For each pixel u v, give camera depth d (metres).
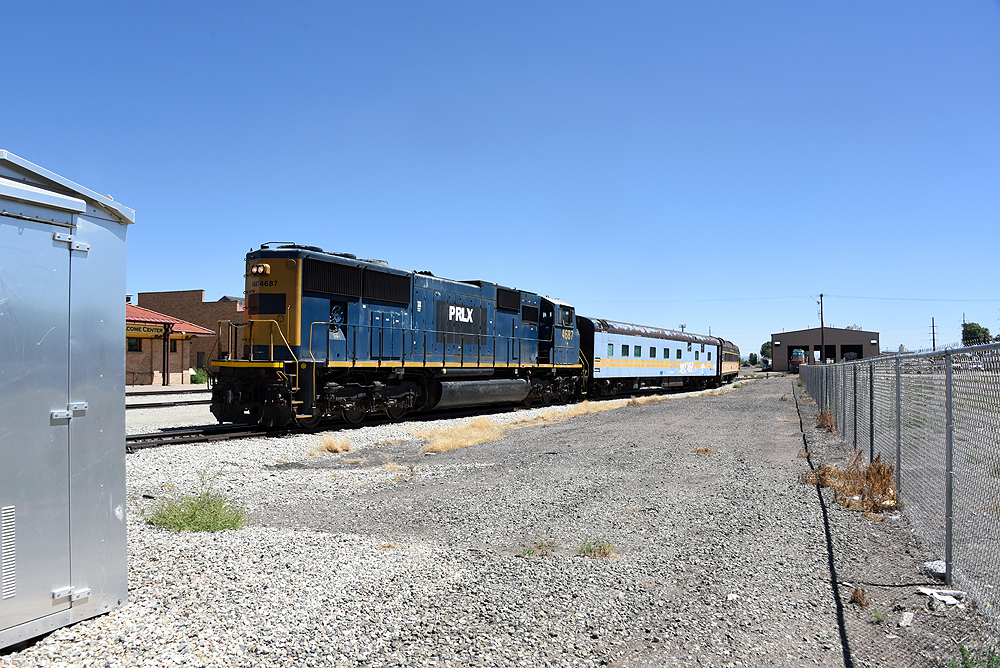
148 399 27.98
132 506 7.90
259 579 5.04
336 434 15.79
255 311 16.22
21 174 4.02
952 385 5.99
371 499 8.86
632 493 9.12
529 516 7.75
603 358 31.94
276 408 15.38
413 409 22.03
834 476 10.12
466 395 21.83
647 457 12.61
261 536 6.29
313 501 8.66
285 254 15.98
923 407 7.29
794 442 15.12
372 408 18.48
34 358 4.05
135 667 3.67
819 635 4.50
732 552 6.32
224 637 4.04
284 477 10.30
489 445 14.87
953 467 5.80
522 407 26.19
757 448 13.95
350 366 17.17
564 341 28.16
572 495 8.98
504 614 4.65
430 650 4.07
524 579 5.39
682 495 8.98
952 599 5.13
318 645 4.02
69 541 4.21
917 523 7.25
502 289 24.00
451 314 21.22
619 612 4.77
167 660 3.75
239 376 16.03
